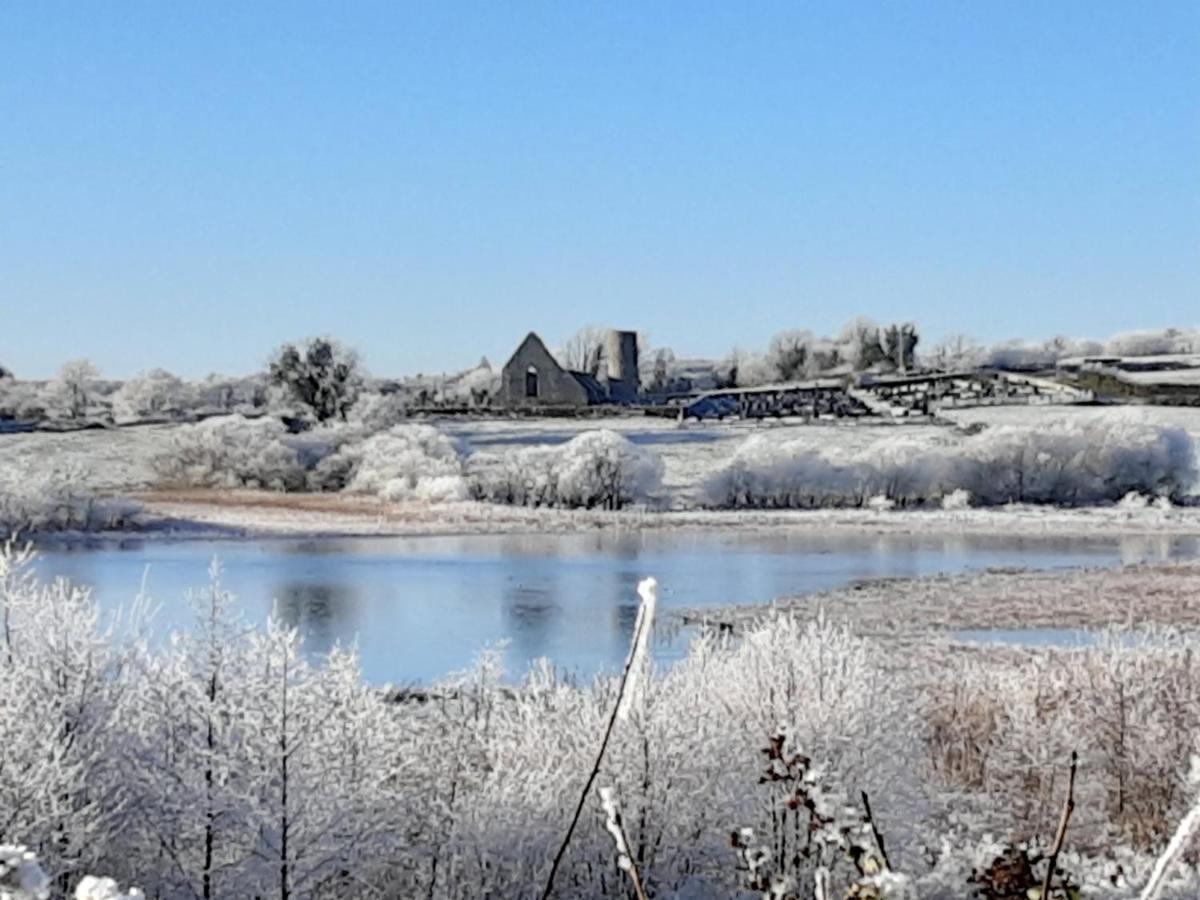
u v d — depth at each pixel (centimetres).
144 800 1248
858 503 9244
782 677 1527
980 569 5697
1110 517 8369
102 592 4728
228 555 6456
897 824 1481
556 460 9250
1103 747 1959
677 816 1435
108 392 18062
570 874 1416
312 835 1241
